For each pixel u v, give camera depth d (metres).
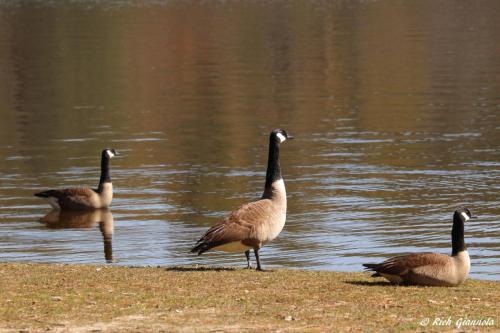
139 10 88.69
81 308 12.04
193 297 12.67
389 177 27.05
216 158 30.39
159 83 48.22
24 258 18.75
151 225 21.88
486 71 49.50
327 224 21.66
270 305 12.22
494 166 28.33
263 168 28.77
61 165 29.66
